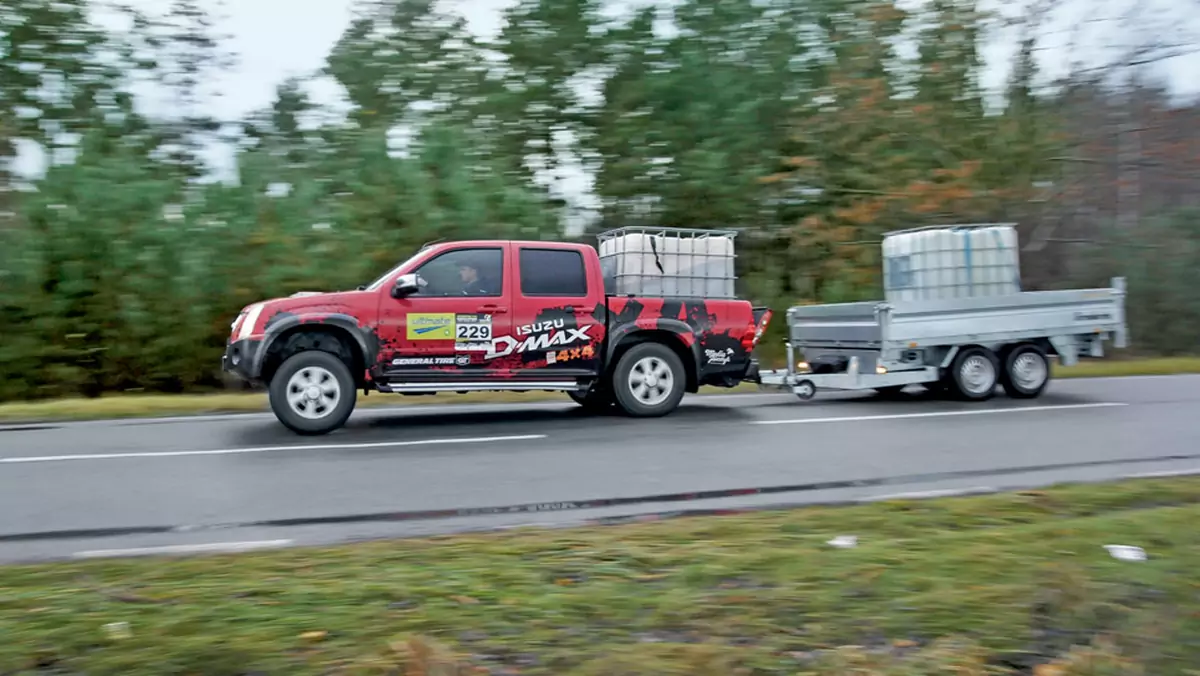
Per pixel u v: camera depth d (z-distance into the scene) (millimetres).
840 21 22641
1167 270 24875
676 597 4637
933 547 5504
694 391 12148
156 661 3842
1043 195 23172
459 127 20875
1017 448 9680
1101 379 16625
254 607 4461
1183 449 9602
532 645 4059
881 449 9617
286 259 18859
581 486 7910
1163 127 22844
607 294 11711
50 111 19594
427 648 3832
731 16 22641
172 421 11742
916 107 21984
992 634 4172
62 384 18875
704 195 22375
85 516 6883
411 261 10969
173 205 18812
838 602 4555
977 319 13148
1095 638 4129
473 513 6996
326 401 10492
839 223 22406
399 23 21375
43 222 18312
